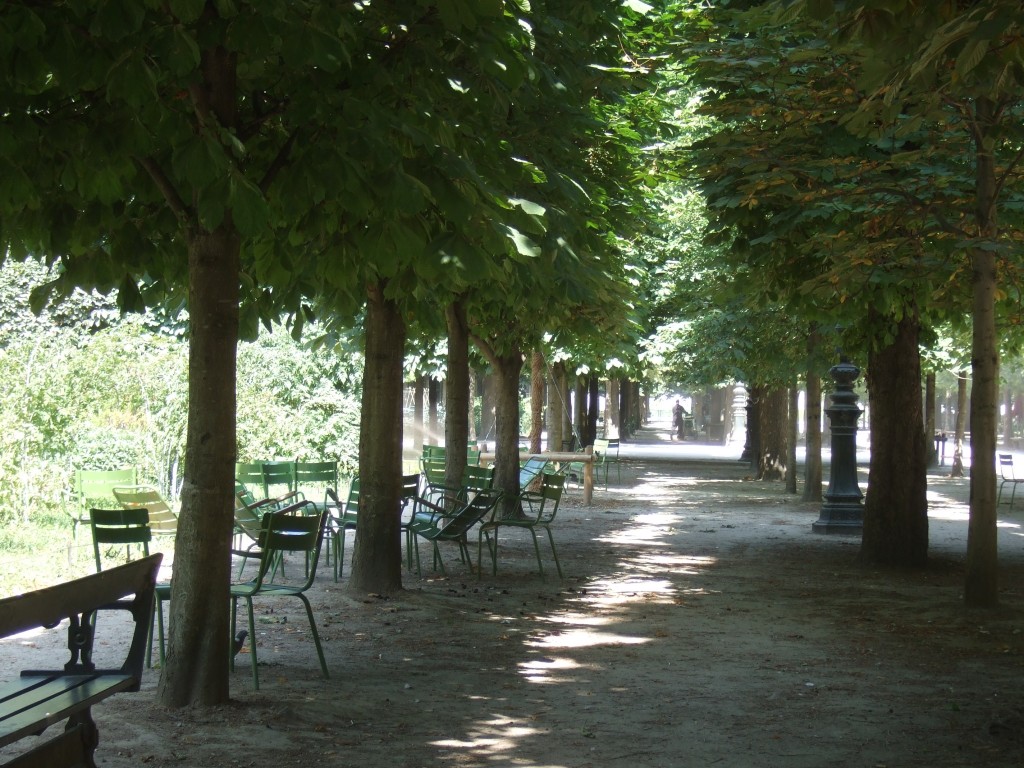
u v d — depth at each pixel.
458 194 6.21
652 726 6.80
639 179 13.28
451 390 16.70
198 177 5.58
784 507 23.58
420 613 10.51
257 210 5.70
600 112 12.02
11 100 6.07
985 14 5.42
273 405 21.19
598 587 12.61
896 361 14.72
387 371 11.59
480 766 5.86
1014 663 8.84
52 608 4.26
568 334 16.84
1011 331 16.62
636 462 40.88
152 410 18.19
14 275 20.48
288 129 7.26
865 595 12.28
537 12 9.76
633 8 11.97
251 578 12.45
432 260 6.19
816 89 11.64
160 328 23.23
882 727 6.86
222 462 6.79
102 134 6.05
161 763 5.65
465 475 16.48
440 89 6.97
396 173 5.92
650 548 16.41
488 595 11.77
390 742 6.26
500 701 7.34
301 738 6.21
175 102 6.49
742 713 7.17
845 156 11.94
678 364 29.66
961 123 10.73
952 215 11.70
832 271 11.73
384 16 6.70
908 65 6.46
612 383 40.41
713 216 13.24
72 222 7.40
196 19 5.70
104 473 13.92
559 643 9.39
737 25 11.91
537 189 9.27
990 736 6.67
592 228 11.62
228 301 6.78
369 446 11.62
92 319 22.06
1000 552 16.77
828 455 48.62
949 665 8.76
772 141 12.08
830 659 8.95
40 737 6.18
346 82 6.55
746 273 13.88
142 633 5.04
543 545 16.53
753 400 37.62
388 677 7.91
